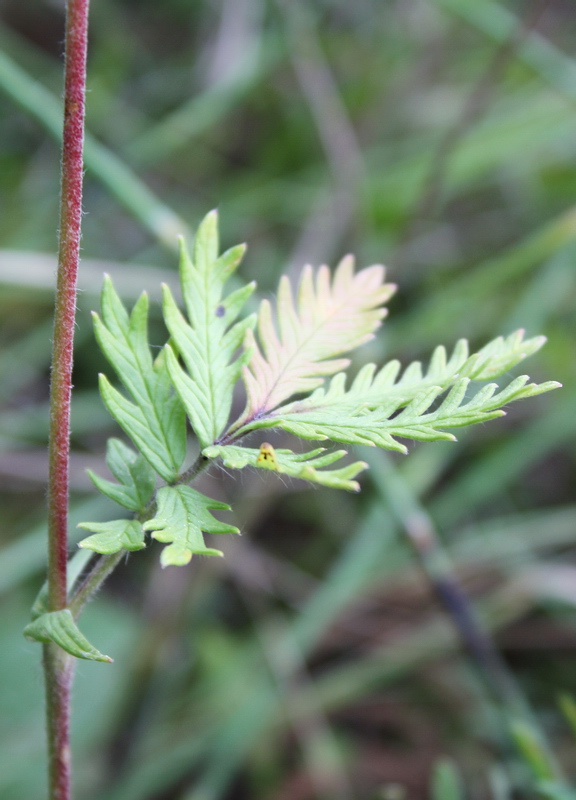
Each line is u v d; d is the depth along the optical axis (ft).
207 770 1.55
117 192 1.63
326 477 0.91
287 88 2.69
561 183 2.48
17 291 2.05
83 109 0.95
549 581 1.68
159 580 1.78
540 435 1.82
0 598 1.73
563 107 2.21
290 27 2.19
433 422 0.96
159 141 2.32
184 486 0.97
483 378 0.99
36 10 2.77
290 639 1.61
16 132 2.53
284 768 1.63
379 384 1.01
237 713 1.53
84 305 2.08
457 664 1.73
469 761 1.58
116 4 2.80
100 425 1.95
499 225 2.54
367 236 2.32
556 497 2.10
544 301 1.92
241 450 0.97
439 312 1.98
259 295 2.25
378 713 1.70
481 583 1.85
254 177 2.51
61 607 0.99
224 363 1.01
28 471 1.86
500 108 2.50
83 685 1.62
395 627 1.81
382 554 1.83
